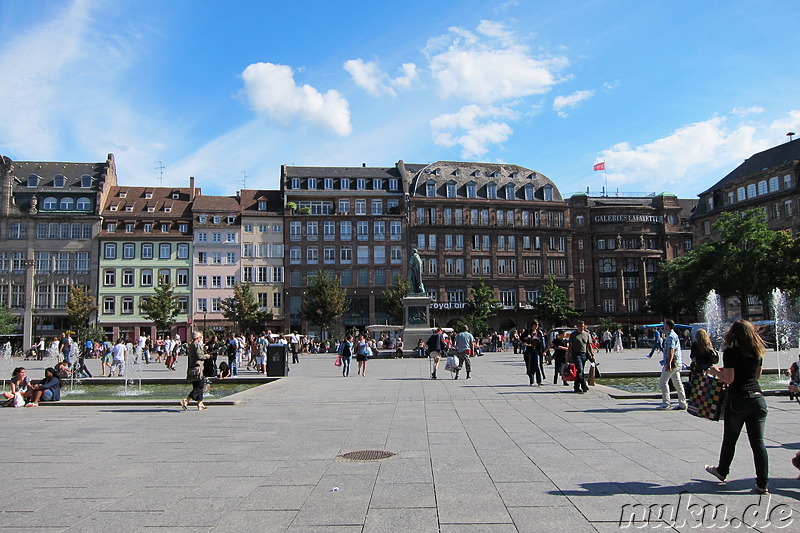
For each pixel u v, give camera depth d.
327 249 83.81
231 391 24.03
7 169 78.94
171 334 74.06
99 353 52.31
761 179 76.88
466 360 25.23
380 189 87.69
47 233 78.94
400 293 78.38
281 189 87.56
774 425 12.23
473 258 88.25
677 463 9.16
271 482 8.39
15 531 6.46
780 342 49.59
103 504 7.45
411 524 6.47
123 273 79.75
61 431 13.20
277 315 81.94
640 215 97.88
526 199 91.75
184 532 6.37
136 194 85.25
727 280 62.50
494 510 6.92
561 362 21.83
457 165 92.88
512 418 14.05
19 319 77.06
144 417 15.42
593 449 10.32
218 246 81.88
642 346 69.75
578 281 94.94
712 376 8.54
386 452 10.33
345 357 28.91
